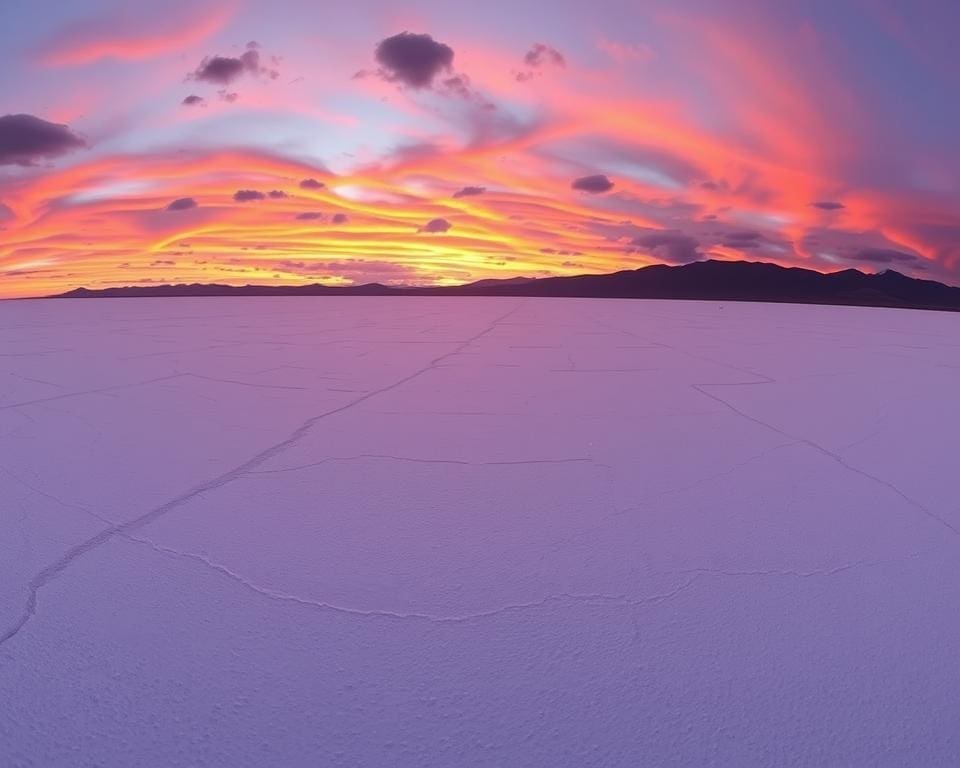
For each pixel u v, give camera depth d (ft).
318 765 3.55
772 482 7.90
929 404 12.03
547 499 7.31
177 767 3.54
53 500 7.23
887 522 6.76
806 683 4.24
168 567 5.71
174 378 14.17
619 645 4.63
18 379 14.14
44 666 4.36
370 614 4.99
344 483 7.77
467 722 3.87
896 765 3.59
